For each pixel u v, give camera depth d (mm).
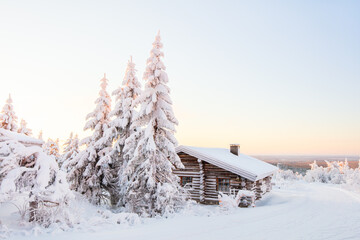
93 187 18750
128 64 20688
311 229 9812
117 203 18188
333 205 16891
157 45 16781
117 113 20594
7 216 10250
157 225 11117
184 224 11250
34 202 9828
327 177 64250
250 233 9258
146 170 14969
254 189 21641
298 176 80312
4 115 27328
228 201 15766
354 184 35438
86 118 20812
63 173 10609
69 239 8172
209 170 20562
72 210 10930
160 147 16172
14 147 9688
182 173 21266
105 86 21812
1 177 9367
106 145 19969
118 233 9266
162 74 16359
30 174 9750
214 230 9820
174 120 16500
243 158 28375
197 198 20141
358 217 12289
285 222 11273
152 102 15938
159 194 14695
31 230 8742
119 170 18969
